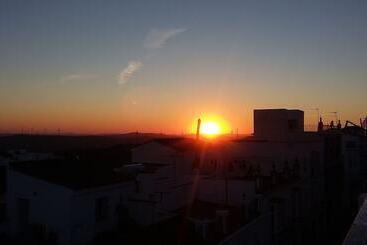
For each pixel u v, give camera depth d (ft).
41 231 66.95
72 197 66.08
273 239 100.63
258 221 88.89
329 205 155.43
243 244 79.41
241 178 100.07
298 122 134.51
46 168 75.36
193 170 102.94
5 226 70.69
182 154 100.83
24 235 67.87
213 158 114.11
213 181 96.73
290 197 114.32
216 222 76.74
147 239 69.77
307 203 129.59
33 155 133.80
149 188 81.41
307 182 130.41
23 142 398.42
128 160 108.88
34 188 68.90
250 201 92.12
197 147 111.75
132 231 73.87
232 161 115.44
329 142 158.61
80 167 81.61
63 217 66.23
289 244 112.47
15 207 70.69
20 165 73.61
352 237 17.63
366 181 192.85
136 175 82.64
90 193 69.56
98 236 70.18
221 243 69.41
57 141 431.02
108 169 84.94
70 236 65.51
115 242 67.97
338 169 168.14
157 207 80.38
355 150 184.34
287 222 110.52
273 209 102.01
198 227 75.41
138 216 77.82
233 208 90.12
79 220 67.36
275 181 106.83
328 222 153.79
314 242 135.64
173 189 89.30
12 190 71.05
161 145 101.40
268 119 129.08
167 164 96.89
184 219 80.69
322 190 146.82
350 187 178.91
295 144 123.54
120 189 77.15
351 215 168.45
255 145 124.26
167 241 69.10
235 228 79.36
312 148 139.33
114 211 75.31
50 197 67.46
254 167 118.32
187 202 95.50
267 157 123.34
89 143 399.24
